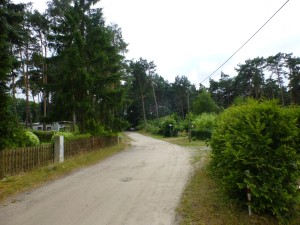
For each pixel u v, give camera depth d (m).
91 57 24.28
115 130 29.80
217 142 9.48
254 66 69.88
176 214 6.71
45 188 9.73
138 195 8.53
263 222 5.97
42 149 14.23
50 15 36.59
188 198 8.00
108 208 7.27
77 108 22.06
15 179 10.89
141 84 79.12
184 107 96.06
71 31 22.59
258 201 6.23
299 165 6.24
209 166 11.81
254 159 6.34
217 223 6.02
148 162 16.52
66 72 21.25
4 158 11.39
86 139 21.17
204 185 9.44
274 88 68.00
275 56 67.94
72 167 14.17
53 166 13.55
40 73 41.59
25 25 36.53
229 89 84.31
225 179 6.96
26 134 15.75
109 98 24.31
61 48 23.88
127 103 29.27
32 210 7.21
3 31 17.98
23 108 66.56
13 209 7.32
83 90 22.62
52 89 22.30
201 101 58.16
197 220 6.25
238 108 8.06
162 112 97.94
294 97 62.19
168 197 8.23
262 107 6.77
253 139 6.43
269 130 6.46
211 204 7.25
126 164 15.81
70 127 33.56
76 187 9.81
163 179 11.00
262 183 6.18
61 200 8.12
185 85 95.19
